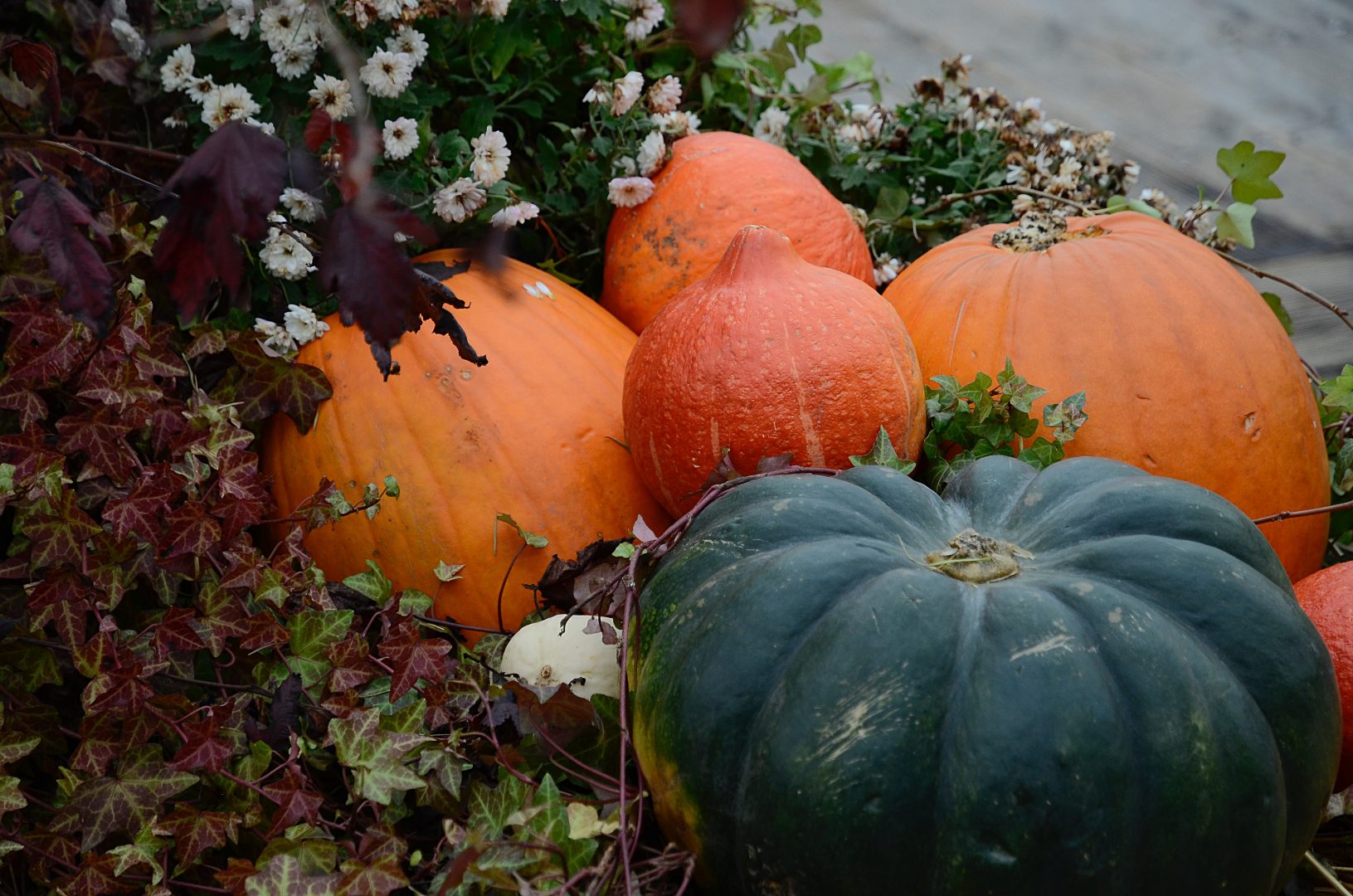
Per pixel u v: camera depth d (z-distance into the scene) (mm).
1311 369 1414
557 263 1399
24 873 1067
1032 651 948
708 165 1326
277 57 1238
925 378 1256
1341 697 1126
